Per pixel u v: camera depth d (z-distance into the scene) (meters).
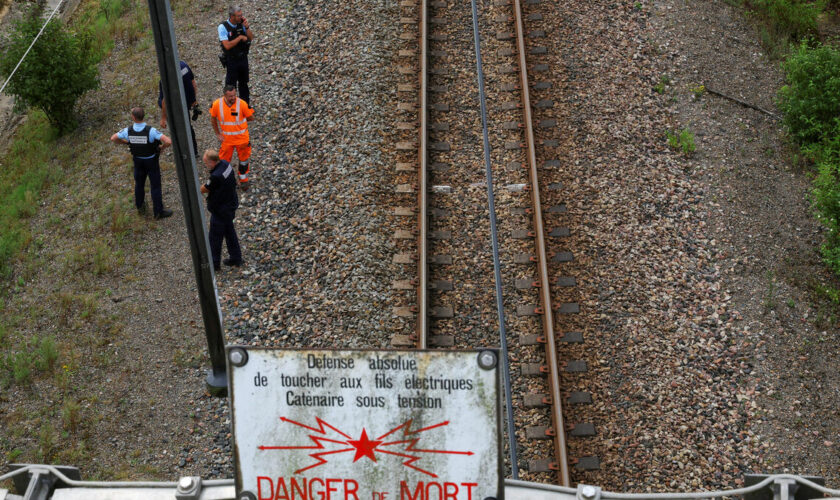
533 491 4.07
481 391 3.54
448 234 11.45
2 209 12.70
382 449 3.61
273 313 10.24
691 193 12.20
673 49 14.84
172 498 4.04
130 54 15.99
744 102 13.95
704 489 8.27
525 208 11.83
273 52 14.89
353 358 3.55
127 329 10.35
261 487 3.68
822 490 3.84
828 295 10.70
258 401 3.61
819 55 13.40
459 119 13.43
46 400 9.45
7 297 11.00
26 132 15.01
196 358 9.86
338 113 13.26
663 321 10.22
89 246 11.67
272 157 12.80
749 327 10.20
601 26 15.12
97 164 13.34
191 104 12.79
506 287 10.72
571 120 13.28
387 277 10.75
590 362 9.66
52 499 4.04
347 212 11.61
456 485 3.61
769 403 9.26
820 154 12.74
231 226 10.73
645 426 8.90
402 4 15.45
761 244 11.46
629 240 11.31
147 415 9.21
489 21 15.27
